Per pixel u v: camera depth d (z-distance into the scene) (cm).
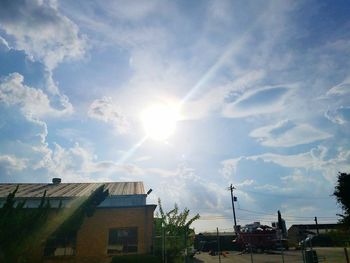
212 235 5103
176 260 1830
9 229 1276
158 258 1780
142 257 1773
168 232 1870
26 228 1338
